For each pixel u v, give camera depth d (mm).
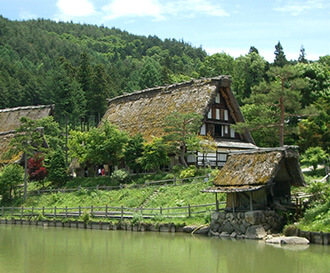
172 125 35969
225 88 41344
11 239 26469
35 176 42062
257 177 22719
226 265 17297
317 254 18391
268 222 22891
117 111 49875
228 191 23047
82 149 43125
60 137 60500
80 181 41906
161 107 43344
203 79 41406
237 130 35375
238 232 23281
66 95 58000
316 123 39938
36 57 148500
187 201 29672
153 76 97062
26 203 39438
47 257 20219
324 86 45094
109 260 19094
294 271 15875
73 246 23266
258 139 48031
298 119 45500
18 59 139125
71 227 32375
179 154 37469
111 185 38406
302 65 46750
